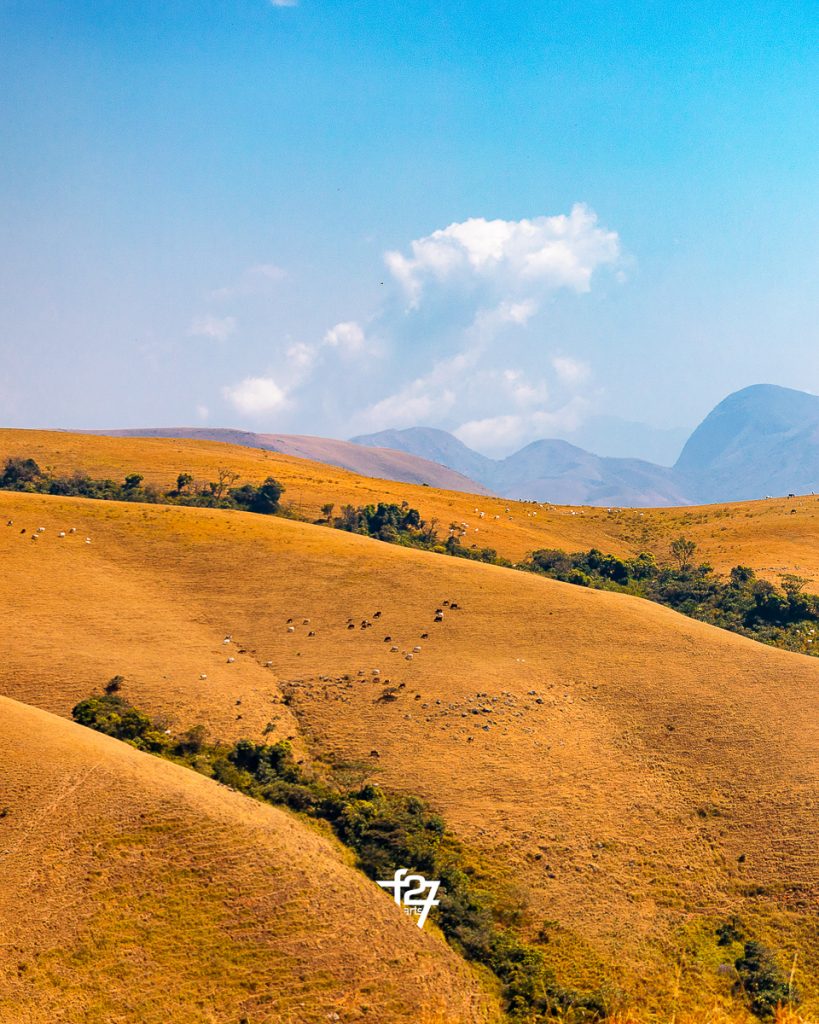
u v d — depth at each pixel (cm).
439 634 9875
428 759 7712
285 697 8519
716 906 6462
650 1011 5534
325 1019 4984
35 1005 4706
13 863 5409
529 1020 5303
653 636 10062
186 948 5191
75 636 9394
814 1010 5591
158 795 6153
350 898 5794
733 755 7944
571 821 7125
